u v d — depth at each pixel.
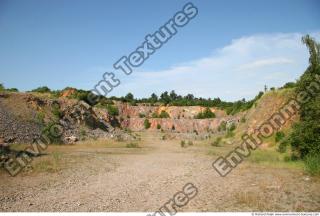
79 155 31.94
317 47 26.47
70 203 12.45
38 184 16.19
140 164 26.09
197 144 57.44
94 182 17.25
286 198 13.52
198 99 159.38
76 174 19.69
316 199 13.34
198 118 125.38
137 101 149.38
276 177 18.75
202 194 14.38
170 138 83.62
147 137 85.75
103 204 12.39
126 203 12.63
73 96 82.31
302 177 18.55
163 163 27.09
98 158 29.75
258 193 14.51
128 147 48.72
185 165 25.66
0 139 40.53
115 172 21.16
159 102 151.50
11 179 17.30
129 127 114.00
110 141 58.69
